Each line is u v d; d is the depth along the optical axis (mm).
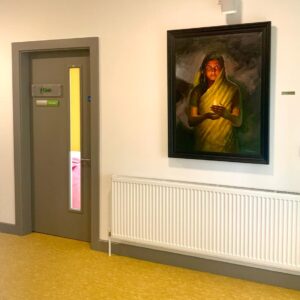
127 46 4125
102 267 4035
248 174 3678
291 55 3432
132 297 3438
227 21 3650
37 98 4836
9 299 3395
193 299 3410
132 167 4207
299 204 3350
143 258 4207
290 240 3410
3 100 4906
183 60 3809
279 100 3504
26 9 4637
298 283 3547
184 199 3801
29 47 4648
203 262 3926
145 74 4062
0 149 4977
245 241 3574
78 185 4699
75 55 4566
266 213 3469
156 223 3957
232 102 3629
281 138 3527
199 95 3766
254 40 3492
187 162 3936
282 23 3439
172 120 3916
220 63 3648
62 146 4746
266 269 3662
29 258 4246
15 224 4938
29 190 4957
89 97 4531
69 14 4402
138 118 4137
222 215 3646
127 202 4090
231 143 3668
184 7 3826
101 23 4234
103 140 4332
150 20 3992
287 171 3531
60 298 3414
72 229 4781
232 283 3693
